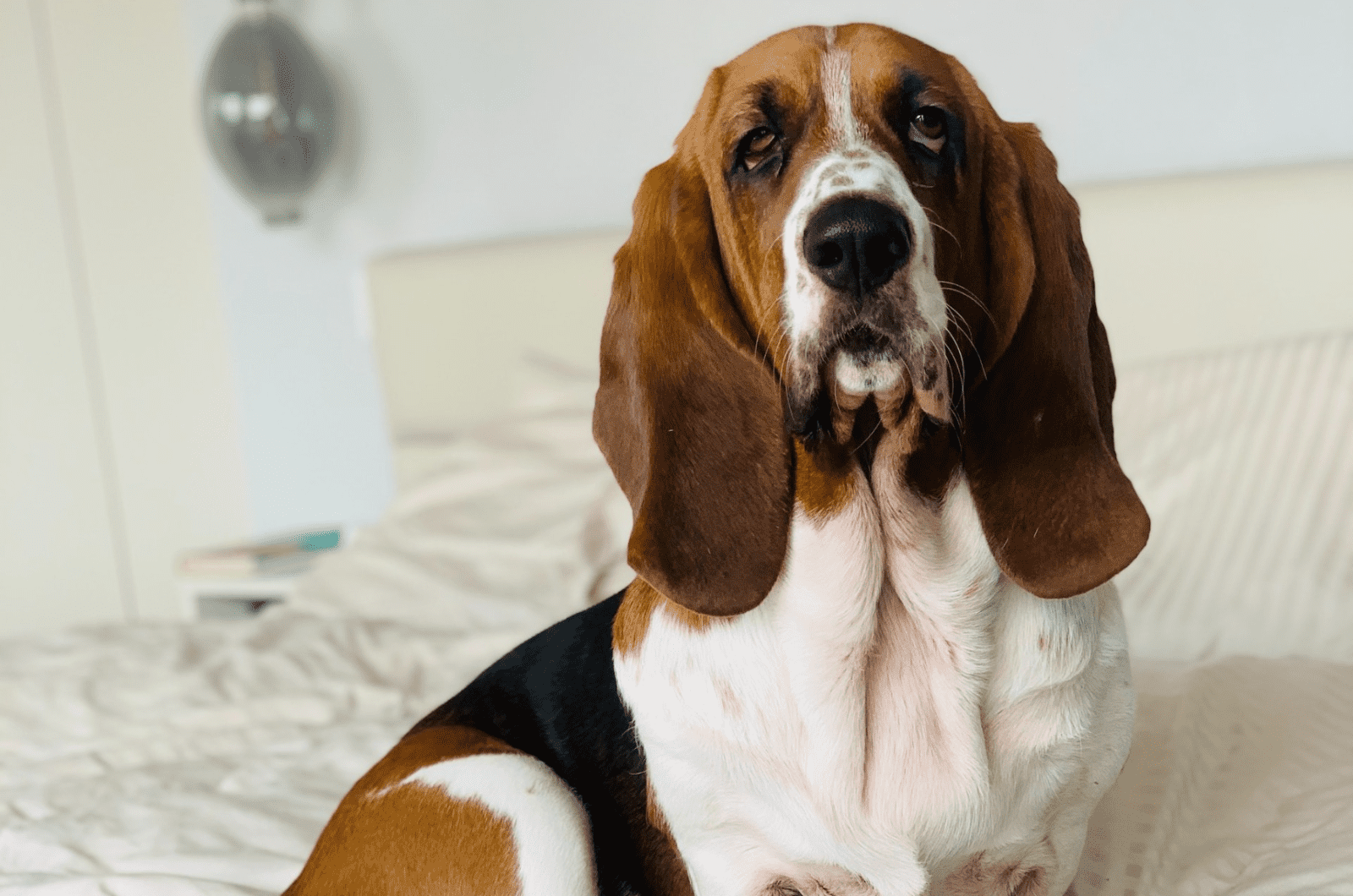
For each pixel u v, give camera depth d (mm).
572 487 3217
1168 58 3201
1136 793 1635
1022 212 1317
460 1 4188
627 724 1519
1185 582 2314
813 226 1175
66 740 2445
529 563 3049
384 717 2428
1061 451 1282
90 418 5383
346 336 4633
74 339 5355
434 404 4168
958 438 1305
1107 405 1346
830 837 1298
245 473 5191
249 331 4801
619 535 2967
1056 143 3344
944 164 1279
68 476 5438
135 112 5164
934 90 1275
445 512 3338
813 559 1300
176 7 5051
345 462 4750
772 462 1325
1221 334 3043
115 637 2984
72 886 1752
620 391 1430
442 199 4359
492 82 4188
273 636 2896
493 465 3424
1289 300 2980
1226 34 3135
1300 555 2254
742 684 1323
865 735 1293
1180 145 3223
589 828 1484
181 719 2451
